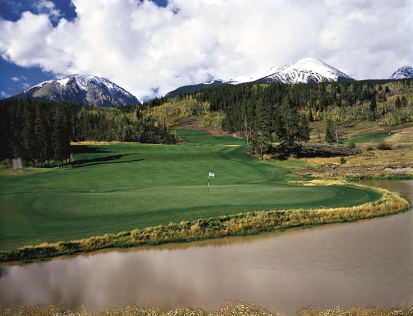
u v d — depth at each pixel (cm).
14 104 12988
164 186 5750
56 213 3403
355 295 1820
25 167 9262
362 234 3034
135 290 1914
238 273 2148
